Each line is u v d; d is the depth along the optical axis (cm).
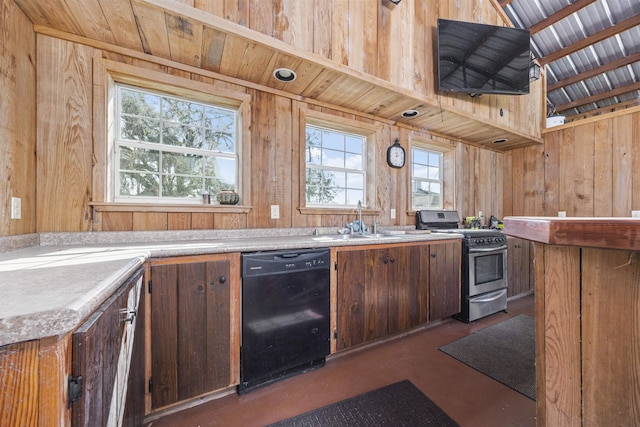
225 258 152
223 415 141
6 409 49
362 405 148
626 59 371
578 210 334
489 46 275
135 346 113
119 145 181
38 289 65
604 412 53
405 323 227
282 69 196
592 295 55
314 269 179
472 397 156
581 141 333
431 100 253
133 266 103
